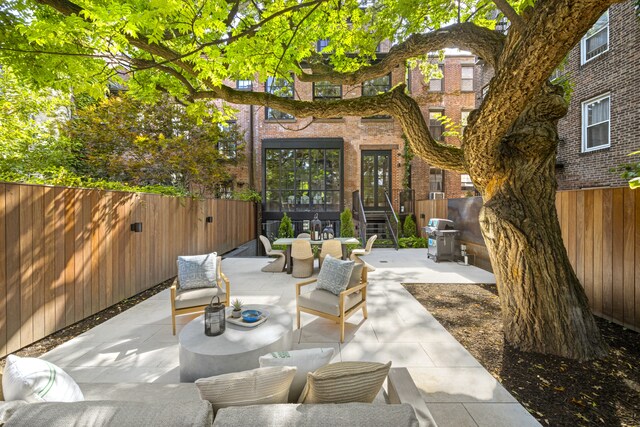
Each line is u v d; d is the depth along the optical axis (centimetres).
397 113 388
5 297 311
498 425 205
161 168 912
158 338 352
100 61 393
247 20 405
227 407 125
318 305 362
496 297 500
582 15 177
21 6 364
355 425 113
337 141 1276
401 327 379
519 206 316
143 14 240
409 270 704
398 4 415
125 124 918
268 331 275
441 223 826
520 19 242
